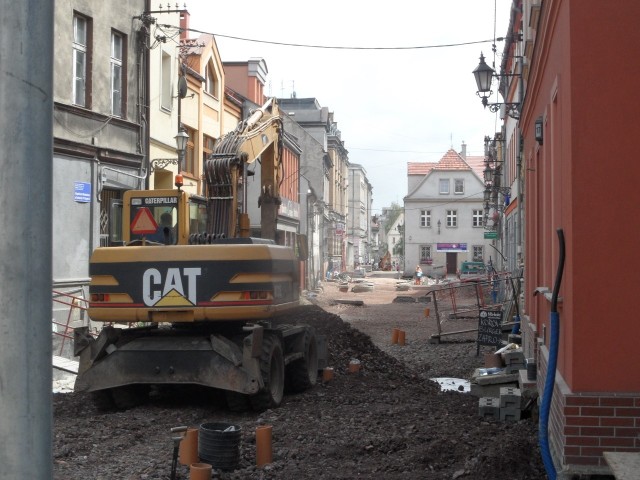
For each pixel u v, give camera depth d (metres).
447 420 10.28
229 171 13.05
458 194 81.81
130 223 12.48
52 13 3.06
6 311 2.91
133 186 22.31
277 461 8.20
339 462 8.21
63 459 8.41
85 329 11.70
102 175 20.50
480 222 81.50
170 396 12.62
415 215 82.25
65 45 18.88
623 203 6.49
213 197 13.16
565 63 6.98
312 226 56.50
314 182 62.28
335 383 13.69
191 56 31.47
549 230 9.75
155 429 10.18
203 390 12.99
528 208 14.59
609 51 6.55
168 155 26.83
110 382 11.22
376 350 16.91
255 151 14.16
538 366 10.28
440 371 17.56
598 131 6.55
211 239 12.42
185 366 11.05
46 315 2.98
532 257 13.27
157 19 25.25
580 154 6.56
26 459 2.90
